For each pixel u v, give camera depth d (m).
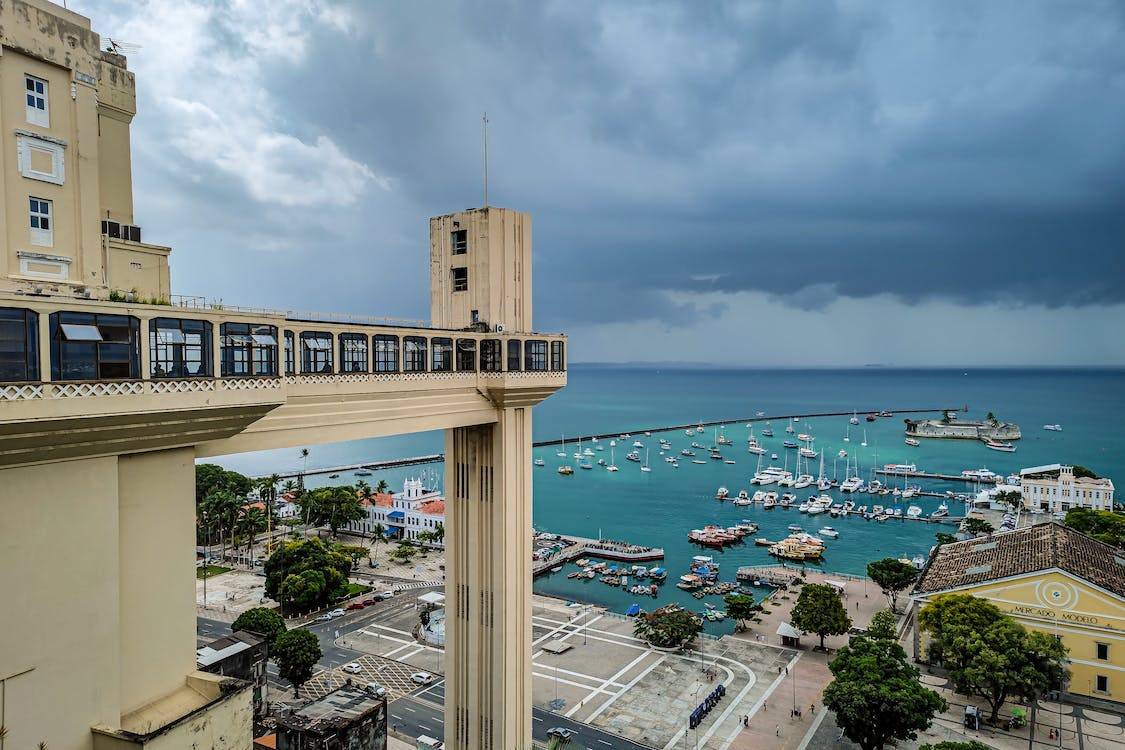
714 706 97.12
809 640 123.56
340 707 79.38
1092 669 93.38
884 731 77.19
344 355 47.53
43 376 27.89
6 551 27.92
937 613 97.81
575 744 86.62
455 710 67.50
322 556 142.38
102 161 40.38
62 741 29.77
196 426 35.03
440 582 159.00
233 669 90.38
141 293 41.12
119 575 33.06
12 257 32.16
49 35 33.44
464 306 66.44
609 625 132.00
